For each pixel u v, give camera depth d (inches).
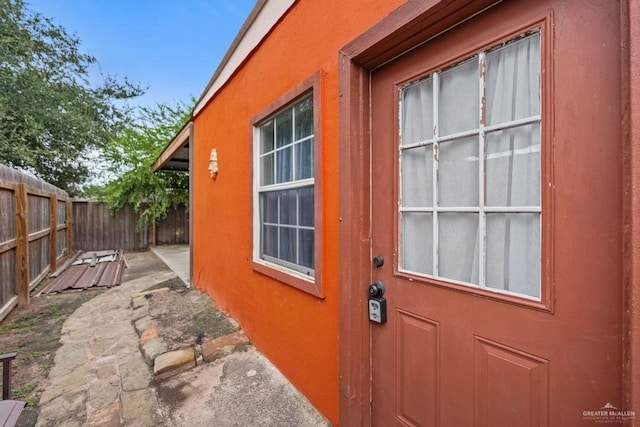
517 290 39.7
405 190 53.7
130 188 347.3
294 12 75.4
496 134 41.6
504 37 39.5
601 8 31.4
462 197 45.6
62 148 366.6
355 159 57.0
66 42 367.2
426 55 49.2
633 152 27.3
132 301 150.9
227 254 124.6
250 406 71.1
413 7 43.7
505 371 40.1
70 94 370.6
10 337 115.8
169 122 371.9
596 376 32.4
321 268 65.6
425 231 50.8
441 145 48.3
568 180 34.3
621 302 30.5
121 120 441.1
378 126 57.4
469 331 44.1
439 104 48.2
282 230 89.4
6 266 143.8
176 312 130.6
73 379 85.3
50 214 222.5
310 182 74.5
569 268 34.4
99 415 69.4
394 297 55.0
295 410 69.2
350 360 57.4
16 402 56.5
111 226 348.5
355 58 55.2
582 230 33.3
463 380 44.8
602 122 31.5
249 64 101.4
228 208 123.1
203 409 70.7
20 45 307.6
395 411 55.0
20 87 311.1
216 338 102.7
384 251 56.7
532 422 37.6
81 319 134.9
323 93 65.0
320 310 67.3
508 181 40.4
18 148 302.4
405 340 53.1
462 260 45.8
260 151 99.7
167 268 250.2
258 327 97.1
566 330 34.7
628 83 27.9
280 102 81.4
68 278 208.1
